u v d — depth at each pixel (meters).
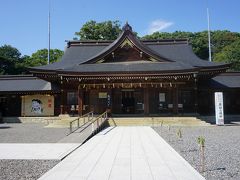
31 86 34.44
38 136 19.12
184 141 16.20
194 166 10.00
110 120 26.77
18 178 8.56
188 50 36.31
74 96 31.17
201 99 32.91
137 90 31.11
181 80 28.25
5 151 13.05
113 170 9.38
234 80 34.78
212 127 24.58
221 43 81.38
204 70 27.95
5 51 69.81
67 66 31.61
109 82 28.47
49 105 33.66
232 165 10.12
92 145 14.82
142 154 12.20
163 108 30.78
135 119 26.80
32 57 74.31
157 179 8.27
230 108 33.31
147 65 29.34
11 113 34.00
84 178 8.43
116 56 30.52
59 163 10.55
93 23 63.94
